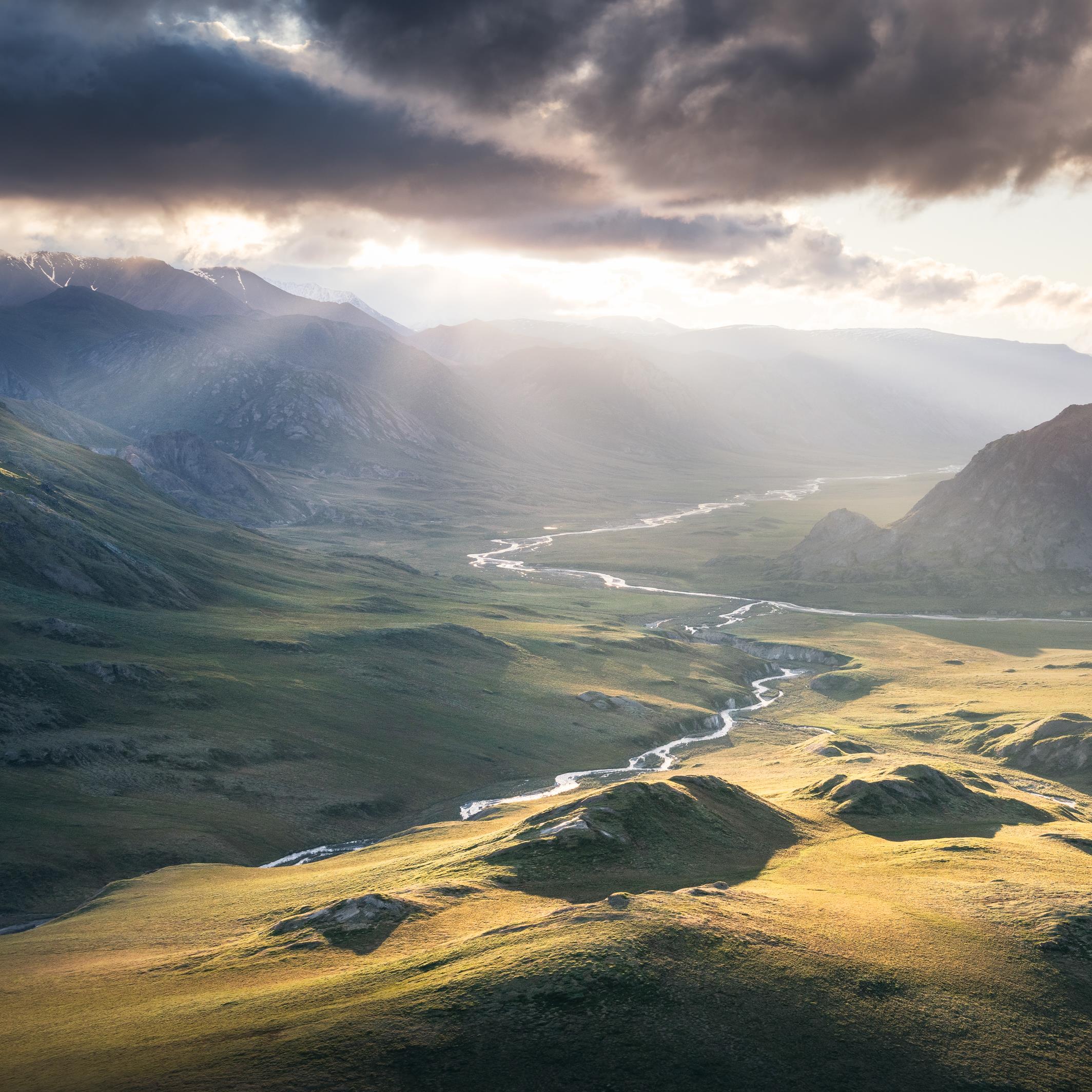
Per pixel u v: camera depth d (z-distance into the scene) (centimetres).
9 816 9731
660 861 6200
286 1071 3509
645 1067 3609
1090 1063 3972
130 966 5262
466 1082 3472
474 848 6706
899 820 8469
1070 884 6097
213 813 10888
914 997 4309
